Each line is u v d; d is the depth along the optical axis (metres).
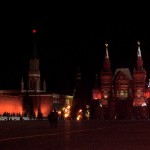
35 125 64.38
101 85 150.62
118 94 151.25
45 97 160.88
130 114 146.00
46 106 160.38
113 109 147.50
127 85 150.38
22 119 114.69
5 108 135.25
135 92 147.25
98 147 23.09
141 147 23.00
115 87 151.88
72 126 59.47
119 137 32.03
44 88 182.50
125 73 152.12
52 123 55.56
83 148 22.55
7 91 169.88
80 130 45.56
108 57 152.12
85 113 153.88
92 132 40.72
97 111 149.62
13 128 51.94
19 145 24.84
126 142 26.66
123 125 63.03
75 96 159.75
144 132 40.00
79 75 163.50
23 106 149.25
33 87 171.62
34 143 26.41
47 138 31.48
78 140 28.98
